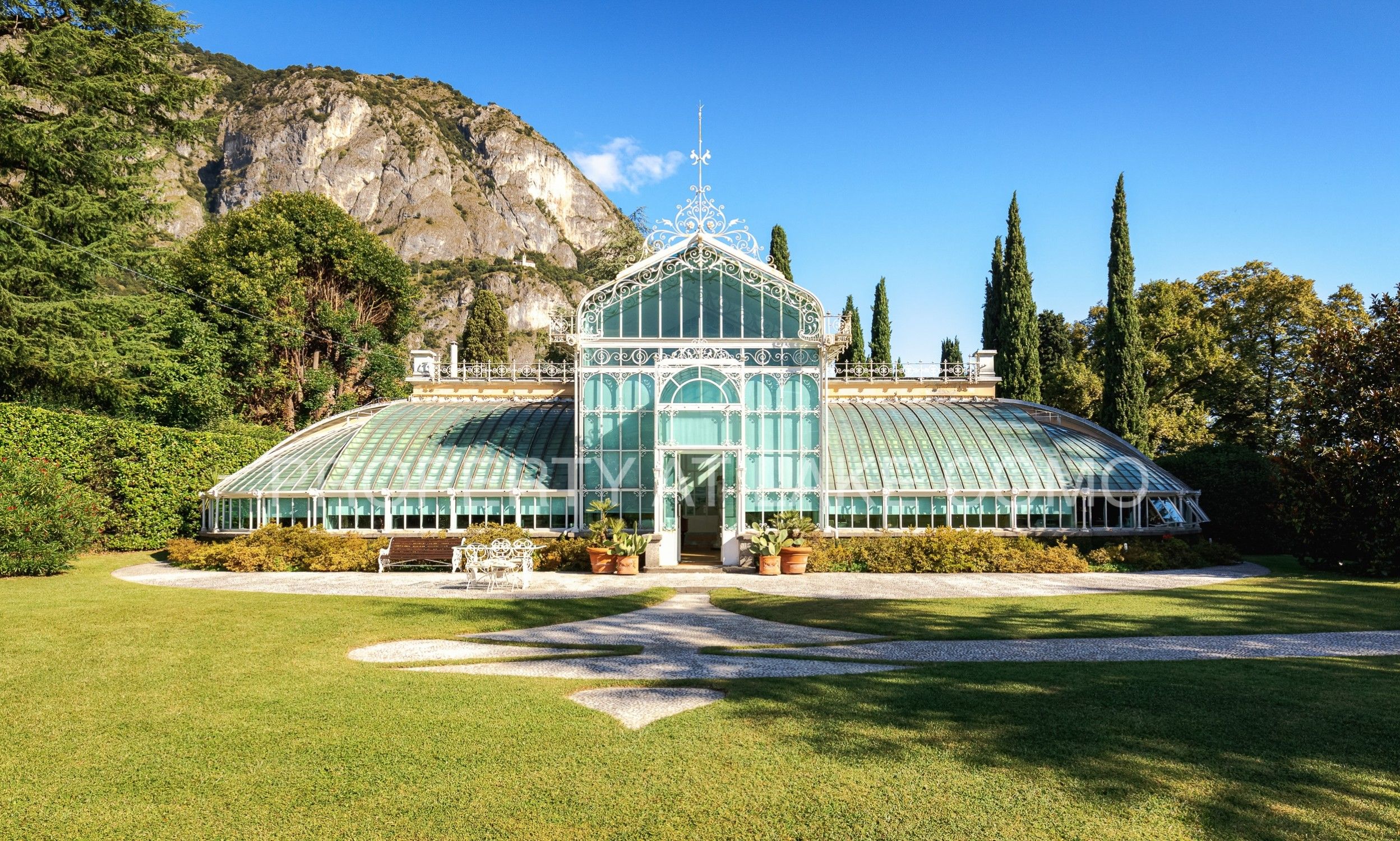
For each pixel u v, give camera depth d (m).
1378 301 26.73
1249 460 34.53
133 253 37.75
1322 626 15.67
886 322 58.47
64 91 35.62
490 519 29.72
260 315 50.25
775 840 6.53
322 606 17.75
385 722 9.39
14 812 7.04
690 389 28.72
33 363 33.22
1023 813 6.92
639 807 7.13
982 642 14.30
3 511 22.22
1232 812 6.88
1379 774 7.65
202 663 12.25
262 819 6.91
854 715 9.61
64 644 13.30
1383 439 25.31
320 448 31.94
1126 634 14.89
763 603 19.14
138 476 30.17
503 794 7.40
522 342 147.75
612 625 16.27
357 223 62.50
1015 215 48.94
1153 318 52.38
